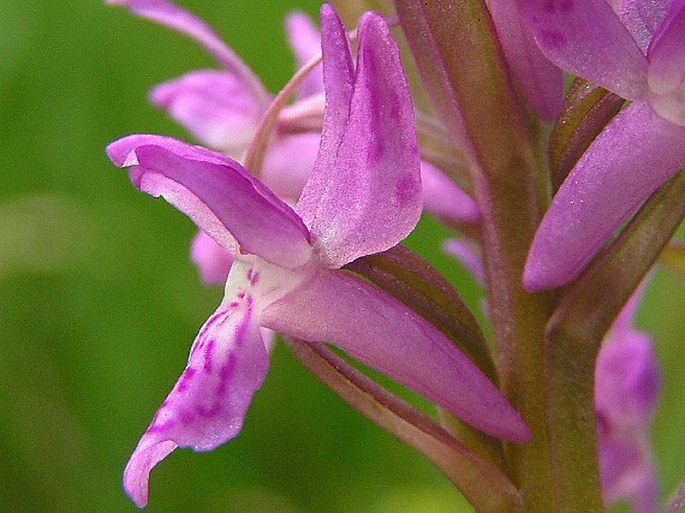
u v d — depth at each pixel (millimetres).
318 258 65
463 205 72
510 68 67
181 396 64
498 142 67
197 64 130
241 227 64
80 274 123
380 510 120
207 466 122
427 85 69
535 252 64
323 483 123
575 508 68
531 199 68
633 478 87
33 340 122
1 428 121
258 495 122
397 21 72
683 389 115
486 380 66
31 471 121
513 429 66
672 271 82
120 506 121
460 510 120
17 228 123
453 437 67
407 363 65
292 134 81
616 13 64
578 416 68
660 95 62
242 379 64
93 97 127
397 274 67
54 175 127
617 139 63
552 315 67
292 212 64
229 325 65
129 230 124
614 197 63
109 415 121
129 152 67
